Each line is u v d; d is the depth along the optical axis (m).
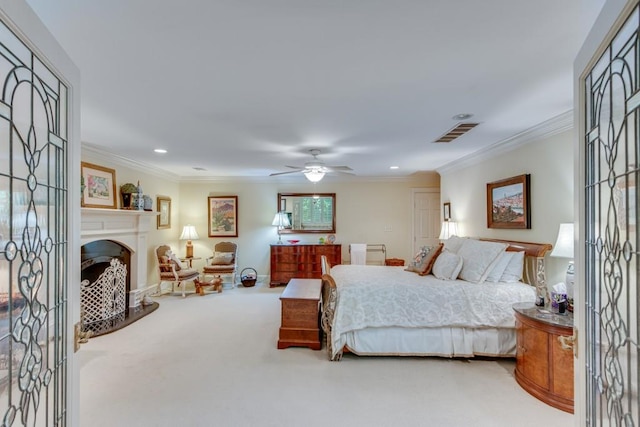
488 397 2.47
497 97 2.47
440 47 1.76
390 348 3.13
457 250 4.02
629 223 0.93
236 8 1.42
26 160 1.04
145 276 5.20
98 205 4.32
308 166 4.39
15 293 1.00
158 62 1.92
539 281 3.11
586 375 1.23
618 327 1.00
